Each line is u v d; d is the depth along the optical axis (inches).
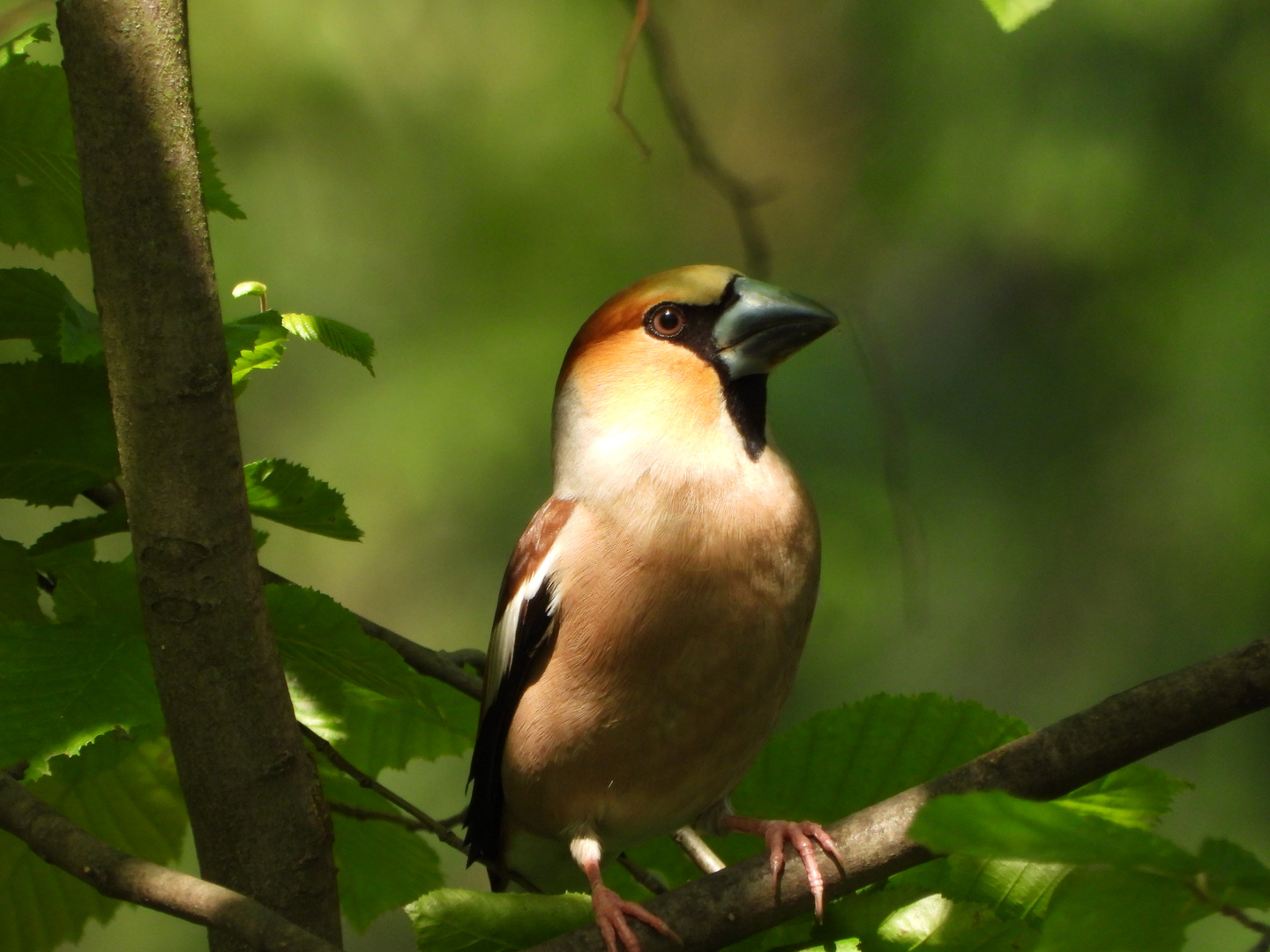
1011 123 605.6
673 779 270.7
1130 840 133.6
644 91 651.5
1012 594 603.5
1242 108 583.5
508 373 609.9
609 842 287.4
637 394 275.4
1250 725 566.6
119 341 189.8
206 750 199.0
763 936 223.1
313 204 609.9
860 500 589.0
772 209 761.6
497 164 632.4
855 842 212.4
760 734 272.2
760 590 263.3
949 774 208.7
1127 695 204.8
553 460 292.0
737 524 263.6
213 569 194.1
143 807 277.6
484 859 300.4
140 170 186.1
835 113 760.3
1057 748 203.6
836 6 753.0
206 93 595.8
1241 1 589.6
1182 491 590.6
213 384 191.5
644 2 249.9
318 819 207.5
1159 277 596.4
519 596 273.0
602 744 267.1
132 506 193.8
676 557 261.0
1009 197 606.9
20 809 194.4
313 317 232.7
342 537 242.1
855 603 581.0
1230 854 136.8
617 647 262.4
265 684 200.2
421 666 289.3
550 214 634.8
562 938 210.2
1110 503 606.9
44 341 233.9
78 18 184.4
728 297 279.9
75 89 185.5
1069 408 622.2
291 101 604.7
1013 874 222.7
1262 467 574.9
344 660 231.8
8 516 545.3
